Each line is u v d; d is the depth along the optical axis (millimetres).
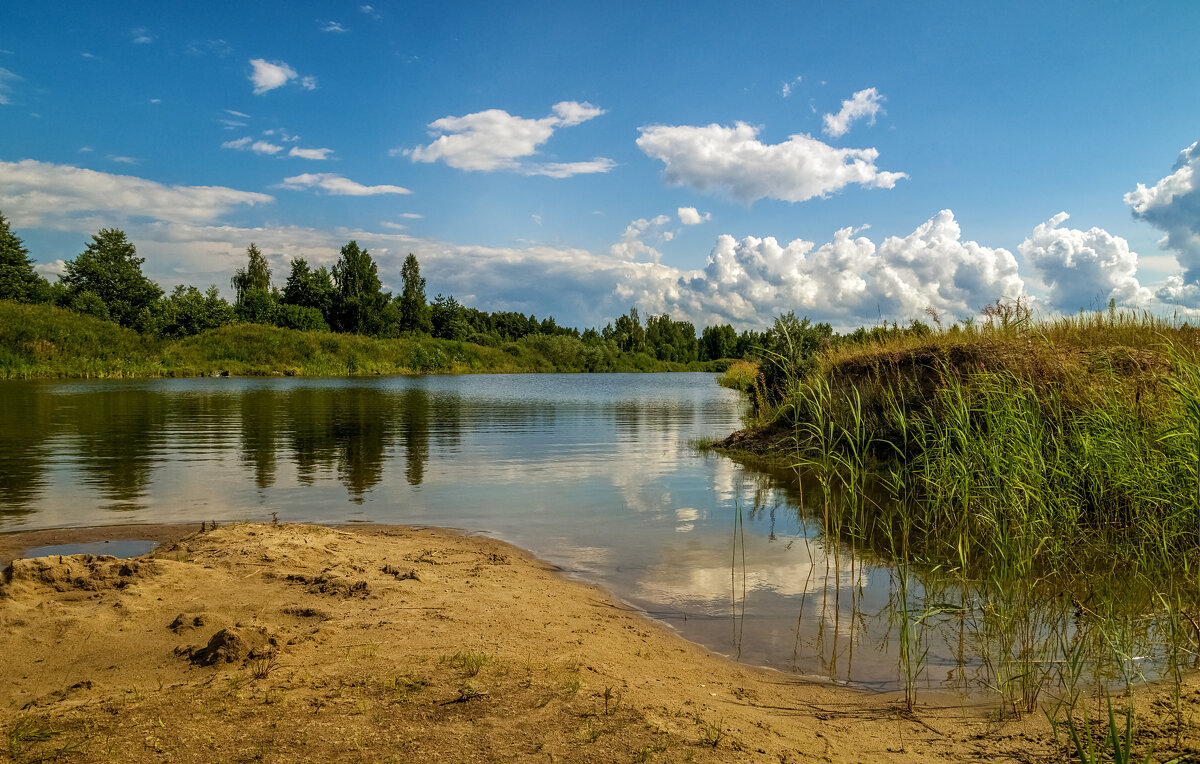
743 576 5977
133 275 68625
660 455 13312
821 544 7027
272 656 3713
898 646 4539
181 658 3768
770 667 4199
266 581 5211
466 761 2711
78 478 10250
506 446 14461
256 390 32688
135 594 4742
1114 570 5883
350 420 19562
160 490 9414
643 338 112250
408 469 11461
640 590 5609
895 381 12375
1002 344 11227
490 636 4215
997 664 4242
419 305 92625
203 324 58875
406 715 3080
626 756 2807
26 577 4820
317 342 60219
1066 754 3125
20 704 3211
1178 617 4605
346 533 7039
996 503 6371
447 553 6438
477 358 76812
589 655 4016
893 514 8195
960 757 3098
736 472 11375
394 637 4113
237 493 9289
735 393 36844
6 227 63312
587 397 32406
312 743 2789
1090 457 7039
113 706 3084
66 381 37844
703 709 3412
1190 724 3369
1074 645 4508
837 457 6984
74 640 3990
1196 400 5867
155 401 25094
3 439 14586
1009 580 5453
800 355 16828
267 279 101438
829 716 3541
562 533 7395
